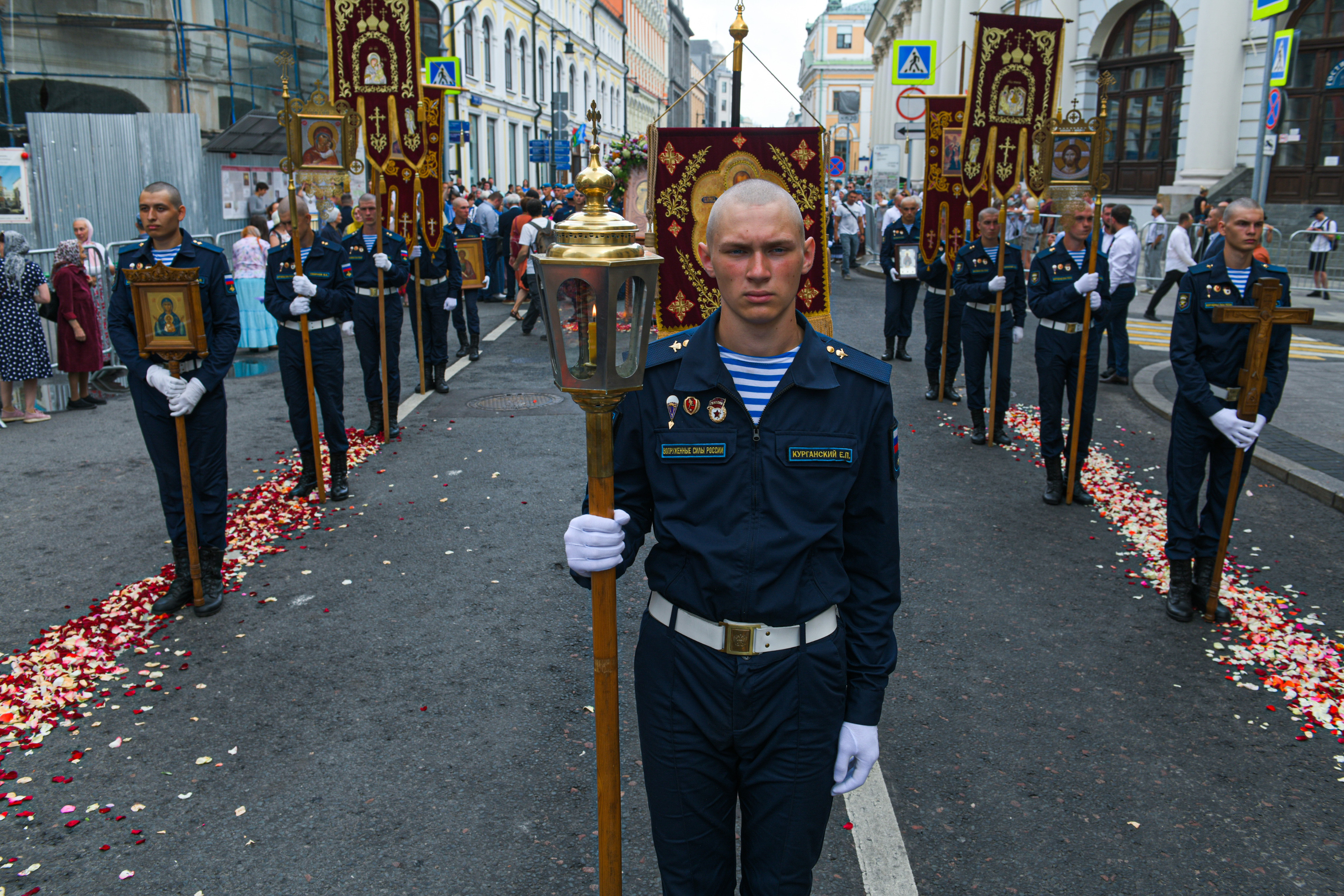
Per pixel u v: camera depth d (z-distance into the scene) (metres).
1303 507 6.90
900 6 51.91
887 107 59.72
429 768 3.78
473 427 9.08
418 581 5.57
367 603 5.27
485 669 4.56
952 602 5.33
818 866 3.25
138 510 6.80
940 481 7.56
